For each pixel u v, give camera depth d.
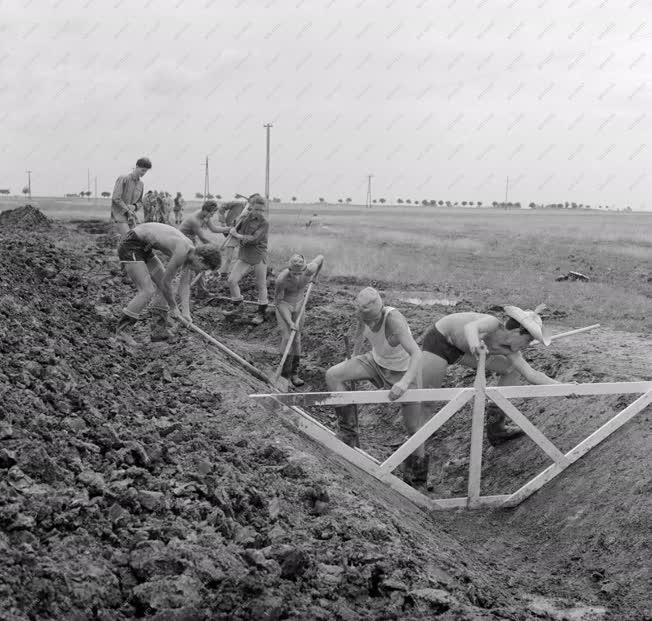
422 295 16.61
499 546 6.13
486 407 8.06
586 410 7.12
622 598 5.22
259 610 3.63
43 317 7.32
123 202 11.18
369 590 4.33
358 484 5.74
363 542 4.71
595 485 6.18
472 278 19.56
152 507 4.22
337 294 14.27
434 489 7.44
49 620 3.19
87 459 4.55
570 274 19.98
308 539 4.63
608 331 11.27
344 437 6.75
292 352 9.23
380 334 6.47
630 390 6.52
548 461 6.92
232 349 10.37
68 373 5.82
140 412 5.89
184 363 7.70
